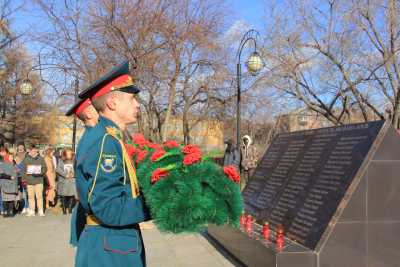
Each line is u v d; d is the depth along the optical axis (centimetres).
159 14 1516
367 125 529
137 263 250
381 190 497
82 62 1520
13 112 3534
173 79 1683
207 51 1858
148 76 1587
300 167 634
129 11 1480
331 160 560
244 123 2608
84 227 281
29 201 1142
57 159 1442
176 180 242
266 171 748
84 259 249
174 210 237
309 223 529
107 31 1461
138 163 294
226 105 2267
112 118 269
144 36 1490
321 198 535
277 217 619
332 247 484
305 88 2072
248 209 724
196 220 239
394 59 1684
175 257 667
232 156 1323
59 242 813
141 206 242
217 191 243
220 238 716
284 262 476
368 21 1789
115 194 235
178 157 251
